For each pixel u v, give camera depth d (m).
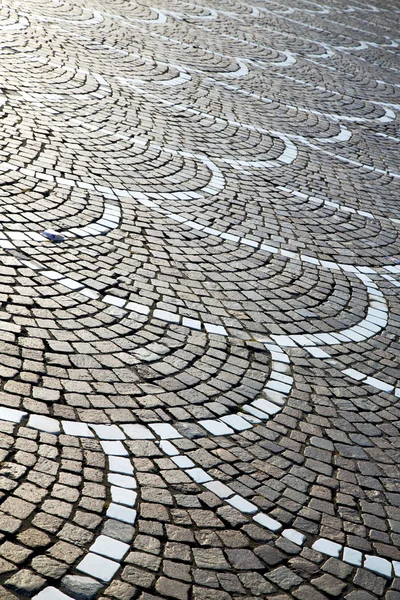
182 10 17.44
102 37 12.95
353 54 18.16
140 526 3.39
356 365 5.43
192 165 8.55
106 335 4.83
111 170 7.66
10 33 11.48
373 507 4.00
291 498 3.88
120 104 9.84
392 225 8.60
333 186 9.33
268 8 21.09
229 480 3.87
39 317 4.78
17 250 5.52
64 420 3.92
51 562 3.05
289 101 12.59
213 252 6.56
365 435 4.62
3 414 3.80
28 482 3.42
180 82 11.70
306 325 5.80
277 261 6.79
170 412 4.27
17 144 7.50
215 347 5.10
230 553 3.39
